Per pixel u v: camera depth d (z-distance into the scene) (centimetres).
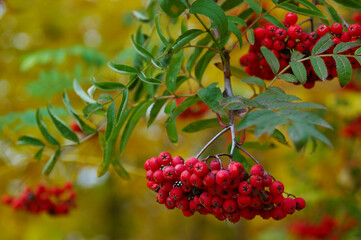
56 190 360
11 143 365
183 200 149
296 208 148
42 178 398
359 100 437
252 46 193
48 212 365
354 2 193
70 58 447
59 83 369
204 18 279
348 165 477
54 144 222
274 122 105
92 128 215
